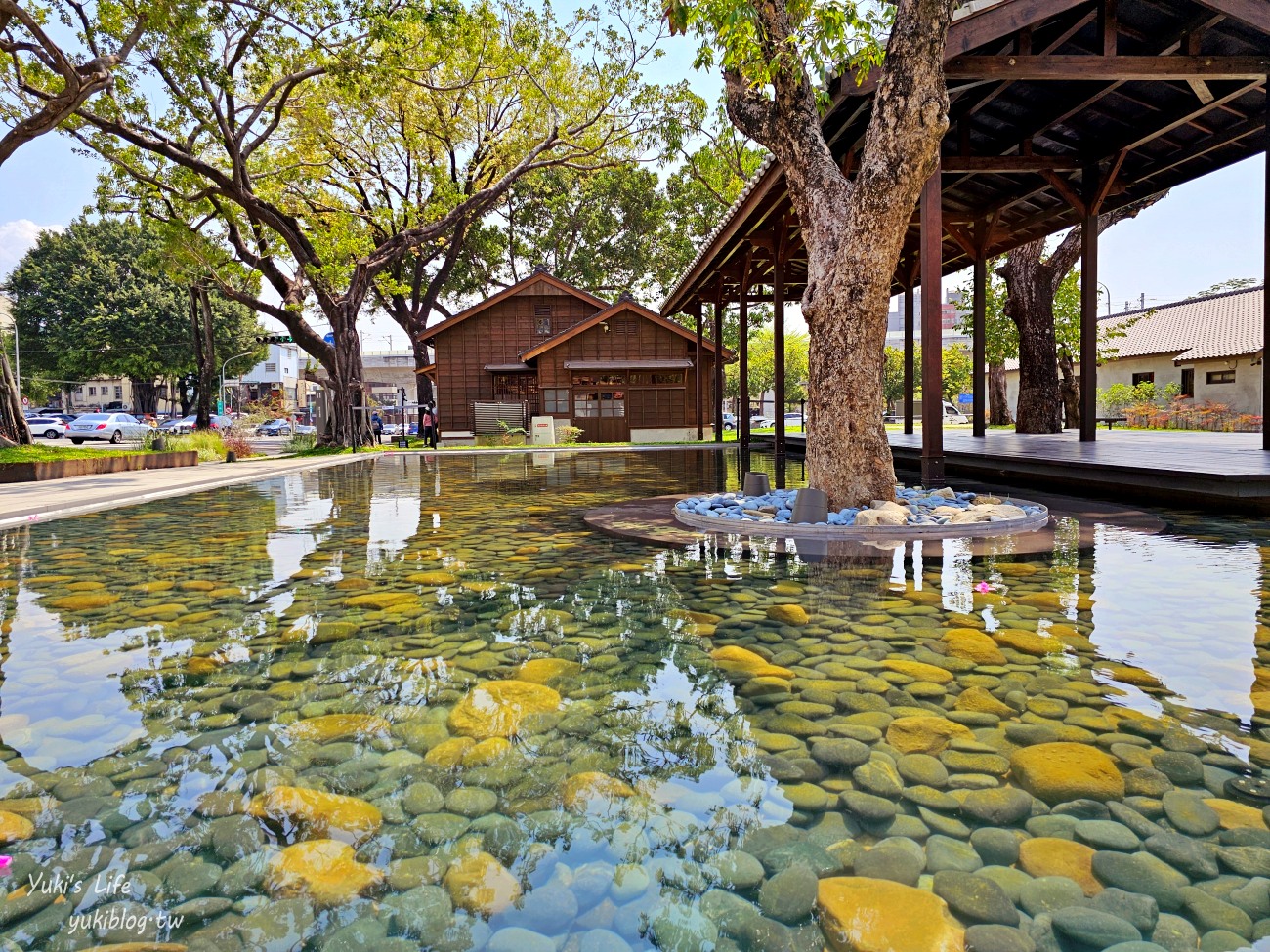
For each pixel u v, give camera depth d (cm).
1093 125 838
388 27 1177
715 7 450
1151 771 155
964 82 670
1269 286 684
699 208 2623
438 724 184
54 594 331
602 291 2866
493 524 545
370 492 809
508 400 2200
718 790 150
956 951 103
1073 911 112
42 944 107
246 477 979
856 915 112
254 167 1697
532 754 168
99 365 3534
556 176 2570
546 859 128
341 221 1545
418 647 247
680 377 2094
